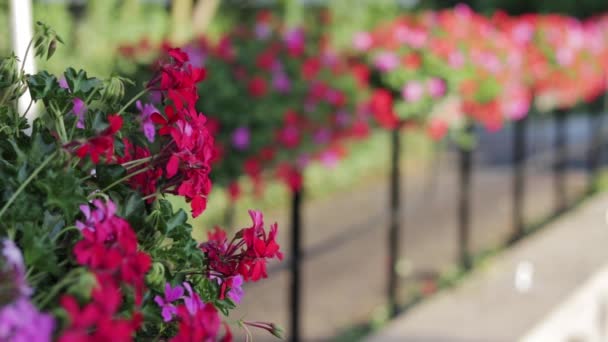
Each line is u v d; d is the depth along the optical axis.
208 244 1.17
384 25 4.40
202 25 5.91
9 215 0.95
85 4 5.42
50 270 0.89
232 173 3.35
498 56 4.74
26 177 0.96
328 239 6.28
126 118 1.15
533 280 4.48
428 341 3.57
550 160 9.34
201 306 1.00
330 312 4.64
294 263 3.48
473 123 5.30
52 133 1.11
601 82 6.93
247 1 7.71
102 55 4.82
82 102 1.14
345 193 8.01
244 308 4.65
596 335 4.46
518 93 5.26
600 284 4.55
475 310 3.98
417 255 5.84
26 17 1.39
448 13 4.45
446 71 4.10
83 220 0.99
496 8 15.39
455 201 7.80
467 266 5.27
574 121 12.88
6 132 1.12
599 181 8.43
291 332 3.54
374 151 8.41
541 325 3.78
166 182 1.11
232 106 3.23
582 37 6.38
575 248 5.18
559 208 7.32
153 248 1.05
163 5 6.09
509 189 8.35
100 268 0.87
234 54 3.34
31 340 0.74
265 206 6.75
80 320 0.76
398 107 4.07
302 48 3.54
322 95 3.46
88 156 1.03
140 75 3.10
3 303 0.77
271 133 3.33
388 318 4.44
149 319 0.98
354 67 3.91
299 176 3.47
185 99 1.09
